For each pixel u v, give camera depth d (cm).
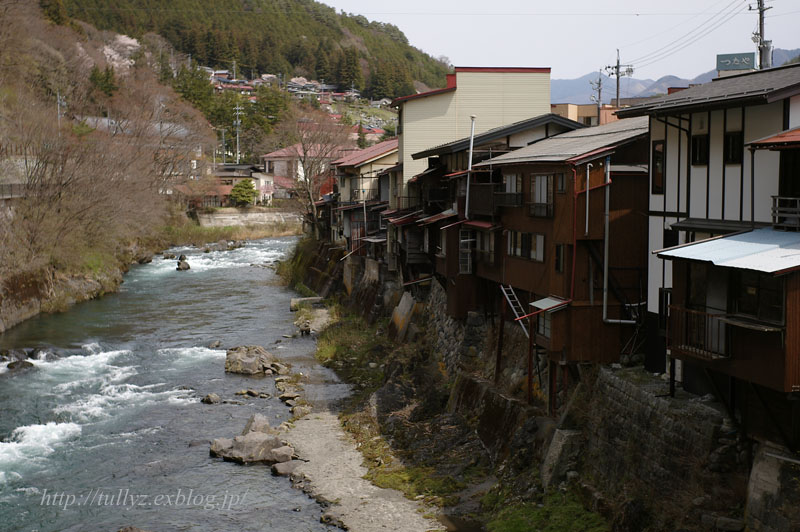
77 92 8038
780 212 1439
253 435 2391
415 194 3812
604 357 1991
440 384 2786
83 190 5088
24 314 4294
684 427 1506
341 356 3500
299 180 7662
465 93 3934
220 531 1848
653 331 1862
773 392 1338
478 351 2686
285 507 1983
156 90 9150
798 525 1223
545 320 2052
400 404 2662
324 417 2680
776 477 1287
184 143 8775
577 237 1955
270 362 3425
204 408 2822
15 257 4334
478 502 1909
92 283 5138
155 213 7025
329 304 4744
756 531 1307
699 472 1448
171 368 3391
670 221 1816
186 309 4756
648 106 1750
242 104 13325
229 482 2152
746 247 1380
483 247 2639
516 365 2336
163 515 1942
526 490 1847
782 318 1264
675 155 1789
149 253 7112
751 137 1537
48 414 2728
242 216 9362
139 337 3978
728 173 1605
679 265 1538
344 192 5609
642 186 1958
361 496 2014
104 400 2911
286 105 13238
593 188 1944
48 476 2192
